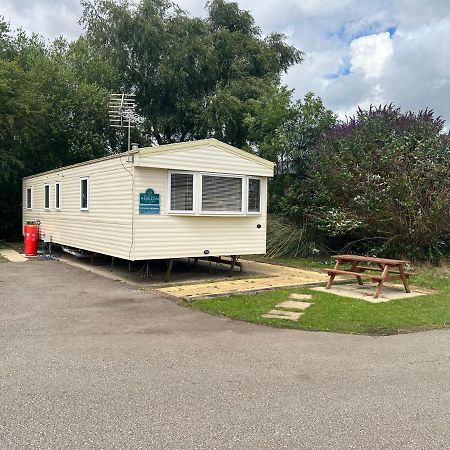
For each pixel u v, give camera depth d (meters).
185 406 4.03
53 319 7.08
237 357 5.39
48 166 22.44
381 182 13.58
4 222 22.06
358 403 4.14
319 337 6.30
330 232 14.79
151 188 10.42
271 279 11.12
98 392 4.31
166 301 8.48
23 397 4.17
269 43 29.25
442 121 14.96
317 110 18.12
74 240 13.94
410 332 6.64
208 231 11.36
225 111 24.33
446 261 13.91
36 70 21.75
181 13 26.73
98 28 25.98
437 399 4.26
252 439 3.47
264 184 12.45
